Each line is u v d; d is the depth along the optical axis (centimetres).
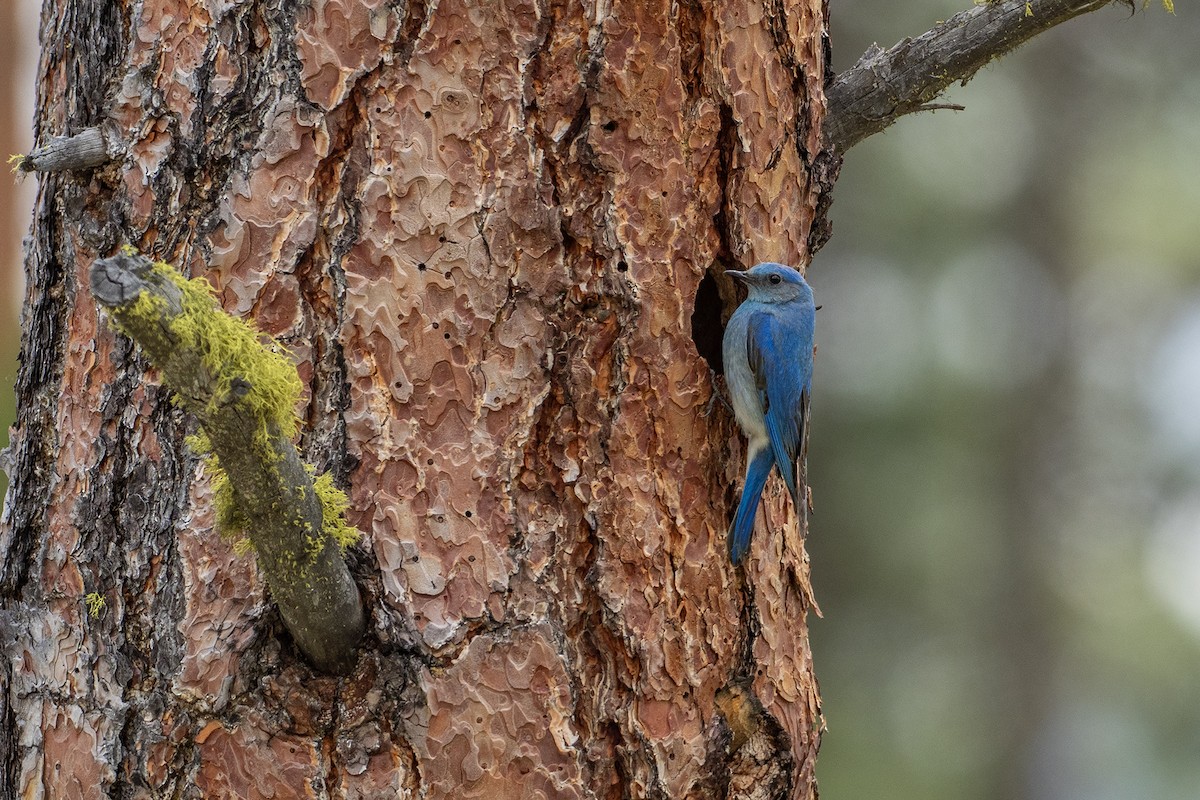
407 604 788
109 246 828
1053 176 3062
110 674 800
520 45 829
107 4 842
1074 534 3138
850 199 2817
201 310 638
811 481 2778
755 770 888
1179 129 3108
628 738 824
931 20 2656
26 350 883
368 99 812
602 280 845
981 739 2942
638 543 841
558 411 838
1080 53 3078
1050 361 3056
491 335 823
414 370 808
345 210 809
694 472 878
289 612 745
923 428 2816
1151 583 3158
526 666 802
